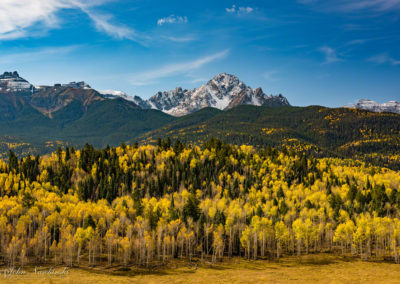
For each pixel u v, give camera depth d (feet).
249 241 499.92
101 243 485.56
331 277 375.25
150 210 559.79
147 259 450.71
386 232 493.36
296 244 531.91
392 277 369.30
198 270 423.23
